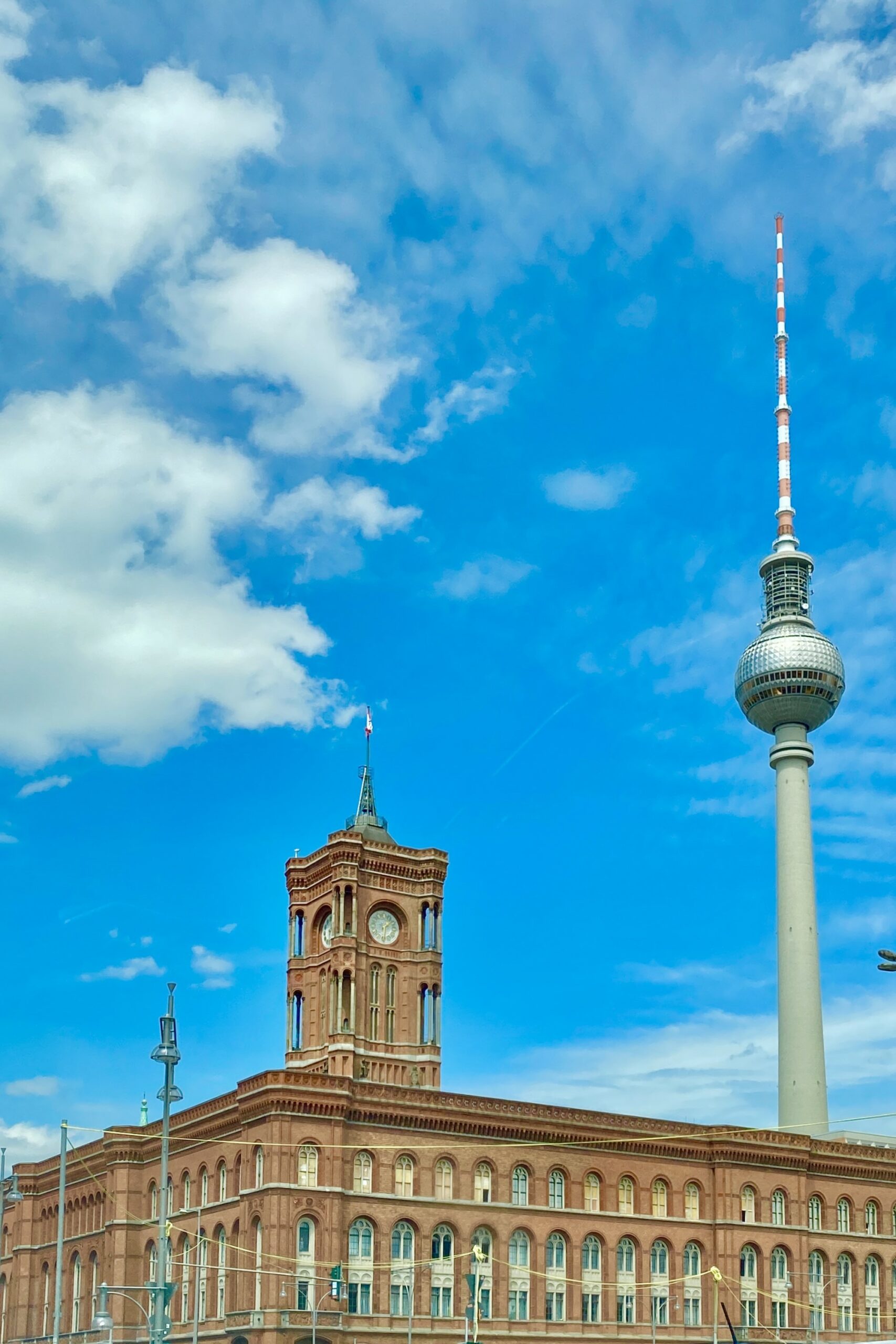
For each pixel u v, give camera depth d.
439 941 153.75
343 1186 121.69
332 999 146.25
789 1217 148.88
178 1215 132.62
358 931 149.75
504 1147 132.62
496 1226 129.75
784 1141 150.50
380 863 153.00
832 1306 150.50
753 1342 141.50
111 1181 141.12
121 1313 135.75
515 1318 128.88
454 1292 125.81
